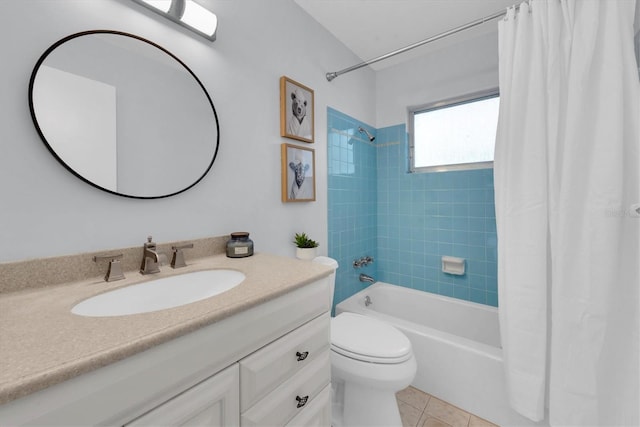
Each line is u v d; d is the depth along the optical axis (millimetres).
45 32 755
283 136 1492
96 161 841
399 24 1797
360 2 1596
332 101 1905
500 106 1361
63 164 775
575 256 1114
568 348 1107
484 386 1350
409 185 2303
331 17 1725
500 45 1370
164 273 888
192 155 1082
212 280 962
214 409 575
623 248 1057
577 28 1143
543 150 1213
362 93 2262
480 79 1956
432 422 1340
